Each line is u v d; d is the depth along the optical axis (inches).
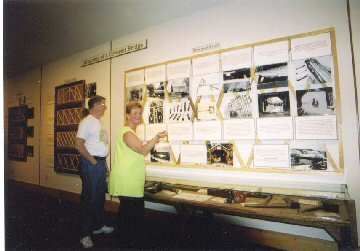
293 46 99.0
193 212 103.3
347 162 88.5
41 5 116.7
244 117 108.5
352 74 88.4
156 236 111.5
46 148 213.5
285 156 99.2
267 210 81.9
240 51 110.6
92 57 173.3
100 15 127.6
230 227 111.0
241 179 109.0
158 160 133.9
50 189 204.5
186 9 122.1
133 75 147.6
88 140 108.9
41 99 220.8
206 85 119.3
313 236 94.7
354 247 79.8
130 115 92.1
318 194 89.7
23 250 100.6
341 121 89.5
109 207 154.6
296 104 97.4
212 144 116.6
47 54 189.8
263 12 106.4
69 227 126.7
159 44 137.2
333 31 91.8
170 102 130.8
